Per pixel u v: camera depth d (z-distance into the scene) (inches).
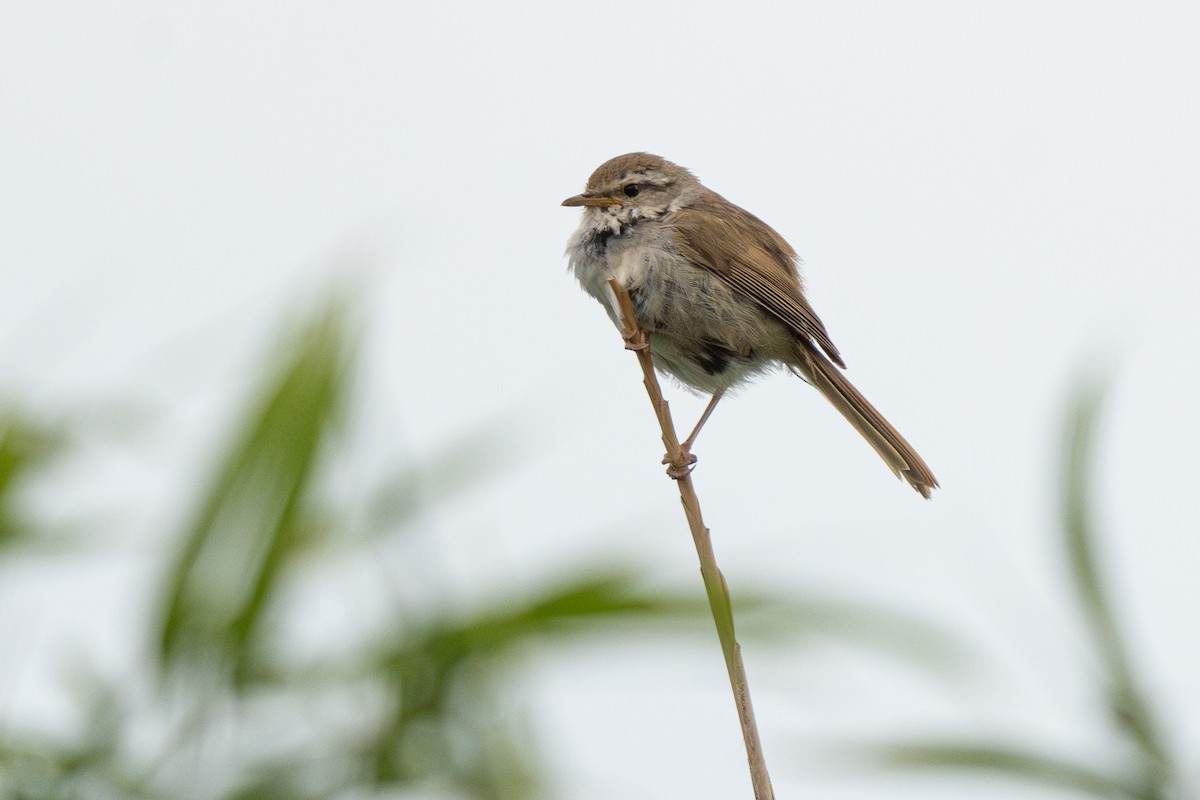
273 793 232.4
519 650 232.7
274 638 232.8
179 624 232.7
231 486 232.8
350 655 232.8
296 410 233.0
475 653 232.5
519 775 232.4
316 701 232.7
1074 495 231.6
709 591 231.5
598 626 232.7
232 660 232.7
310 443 232.8
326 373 233.0
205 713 232.7
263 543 232.7
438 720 232.7
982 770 231.3
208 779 232.5
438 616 232.7
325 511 233.0
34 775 232.4
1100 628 231.5
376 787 232.5
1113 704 231.5
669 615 232.5
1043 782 231.3
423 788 232.5
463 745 232.5
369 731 232.7
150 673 232.7
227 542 232.8
